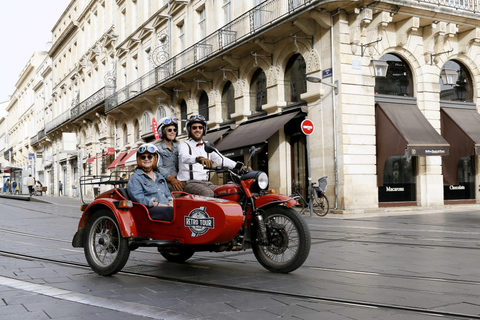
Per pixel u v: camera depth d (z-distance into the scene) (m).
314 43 15.58
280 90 17.12
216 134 20.12
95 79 37.75
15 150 74.44
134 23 30.50
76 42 42.94
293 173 16.83
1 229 10.83
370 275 4.95
